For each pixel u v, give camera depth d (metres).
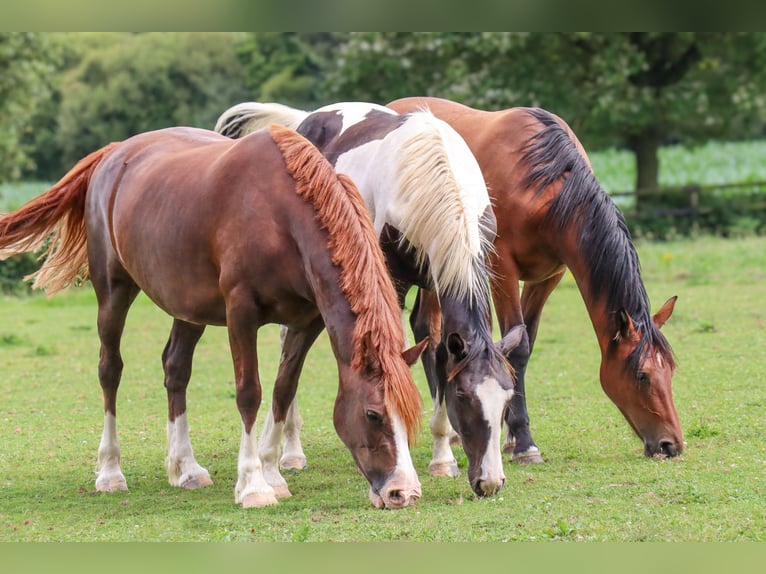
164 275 8.55
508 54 31.30
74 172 9.77
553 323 17.52
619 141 38.47
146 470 9.59
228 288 7.91
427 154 8.12
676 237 29.50
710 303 18.03
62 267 9.97
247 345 7.92
